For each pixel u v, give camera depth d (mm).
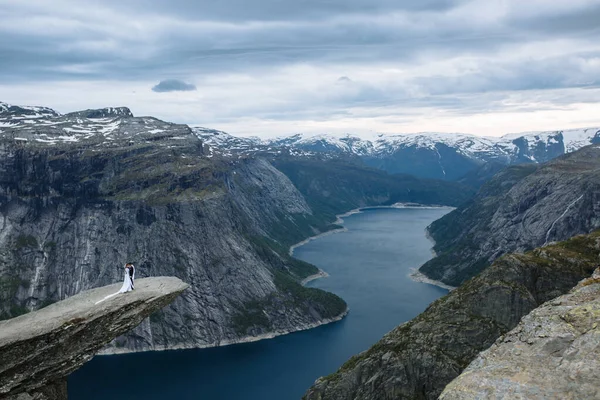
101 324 40094
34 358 37562
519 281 83438
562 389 31297
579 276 82062
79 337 39219
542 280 83250
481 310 82875
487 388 33750
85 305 41094
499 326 80062
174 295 44312
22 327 37688
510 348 39219
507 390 32781
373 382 81875
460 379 36062
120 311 40906
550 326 38656
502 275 85125
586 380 31016
